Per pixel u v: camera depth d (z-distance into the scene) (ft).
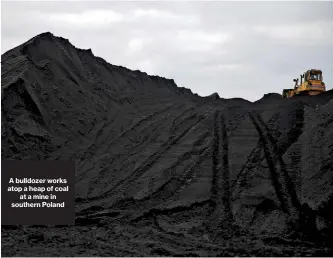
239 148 62.90
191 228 48.01
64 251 40.19
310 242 44.19
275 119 70.23
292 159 57.06
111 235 46.37
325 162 53.11
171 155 64.28
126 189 58.08
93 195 58.23
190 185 56.49
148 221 50.34
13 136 65.82
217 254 40.81
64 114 76.69
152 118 79.87
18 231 47.19
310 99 78.48
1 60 86.84
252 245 43.16
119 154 68.13
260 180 54.29
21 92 72.23
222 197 53.01
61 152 68.85
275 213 48.57
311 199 48.73
